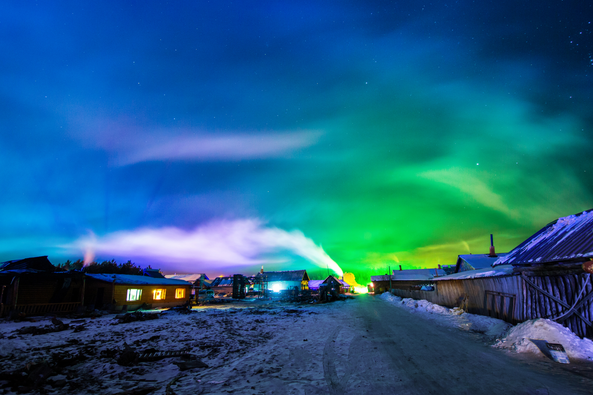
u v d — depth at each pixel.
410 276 74.06
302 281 76.06
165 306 33.84
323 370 8.57
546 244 12.02
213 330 16.64
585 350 8.45
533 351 8.90
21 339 12.81
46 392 6.87
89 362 9.52
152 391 7.02
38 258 25.83
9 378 7.55
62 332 15.28
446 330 14.59
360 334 14.52
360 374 7.98
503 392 6.16
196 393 6.80
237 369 8.82
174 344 12.63
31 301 24.11
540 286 11.17
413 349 10.64
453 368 8.01
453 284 22.44
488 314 16.03
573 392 6.01
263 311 29.61
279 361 9.75
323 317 23.28
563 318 9.98
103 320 21.02
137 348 11.71
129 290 29.45
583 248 9.48
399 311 26.19
